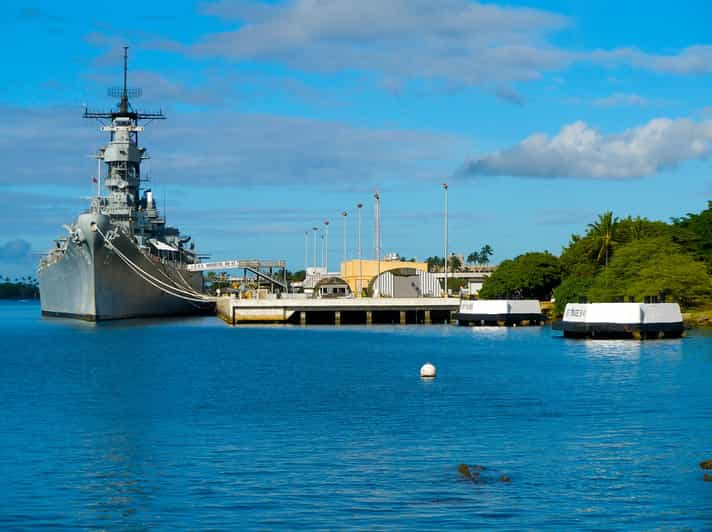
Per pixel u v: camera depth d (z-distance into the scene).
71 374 72.81
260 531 29.62
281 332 130.38
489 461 38.38
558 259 166.62
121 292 144.00
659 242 132.75
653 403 53.84
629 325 103.75
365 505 32.19
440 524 30.17
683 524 30.23
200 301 175.38
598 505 32.12
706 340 102.00
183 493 33.78
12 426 47.03
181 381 67.38
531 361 80.50
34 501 32.91
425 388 62.09
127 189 170.25
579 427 45.94
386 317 158.00
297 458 39.03
